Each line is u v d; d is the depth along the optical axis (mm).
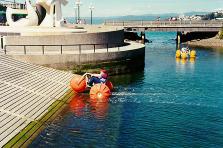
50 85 28531
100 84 27625
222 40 76562
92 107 24703
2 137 17422
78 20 75812
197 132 19828
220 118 22453
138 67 40562
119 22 76750
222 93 29656
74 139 18547
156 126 20781
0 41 35219
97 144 17969
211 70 42312
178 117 22594
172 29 76188
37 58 32500
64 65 33500
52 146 17562
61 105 25000
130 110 24062
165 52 66000
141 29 76375
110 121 21578
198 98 27797
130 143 18156
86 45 36969
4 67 28062
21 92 24281
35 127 19938
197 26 75875
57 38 35188
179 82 34438
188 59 53812
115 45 41312
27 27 40281
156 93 29266
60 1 42125
